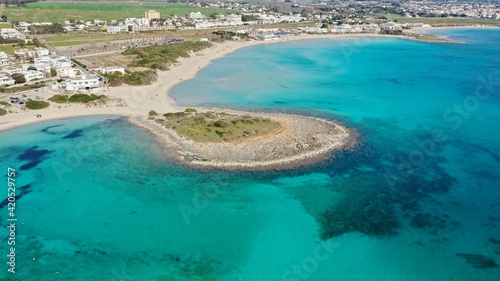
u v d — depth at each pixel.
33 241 53.78
